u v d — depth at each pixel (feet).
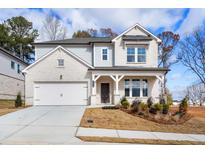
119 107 63.93
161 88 83.51
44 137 31.89
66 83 75.46
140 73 72.90
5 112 55.62
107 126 42.60
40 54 86.69
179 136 38.04
